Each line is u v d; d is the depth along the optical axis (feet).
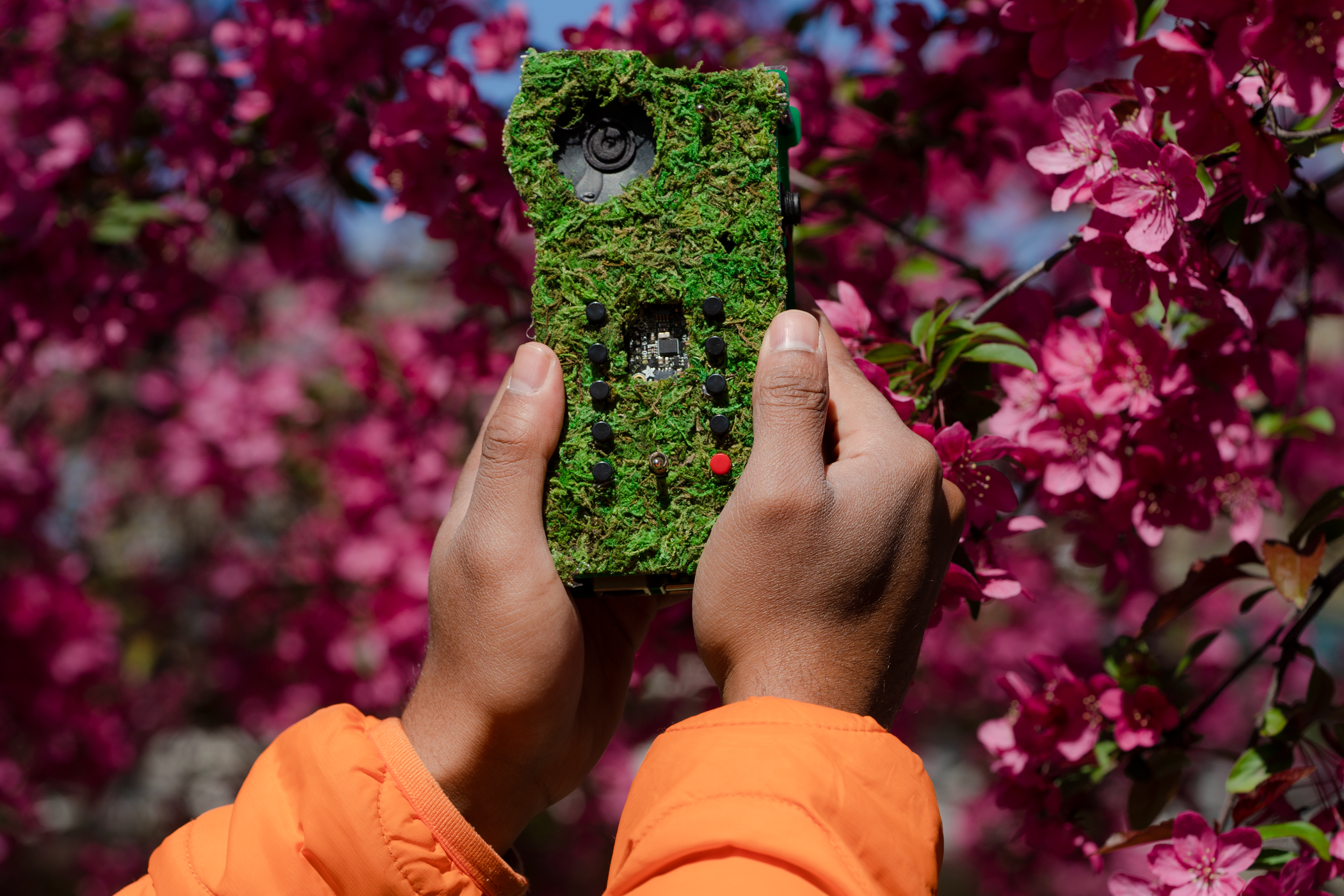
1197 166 4.53
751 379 3.76
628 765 16.07
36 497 15.12
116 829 19.01
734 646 3.00
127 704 16.22
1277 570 4.79
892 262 7.79
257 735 15.83
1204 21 4.09
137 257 9.80
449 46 7.89
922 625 3.17
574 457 3.68
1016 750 5.56
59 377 17.40
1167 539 14.55
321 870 3.10
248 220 9.27
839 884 2.29
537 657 3.34
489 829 3.49
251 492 13.99
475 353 9.43
